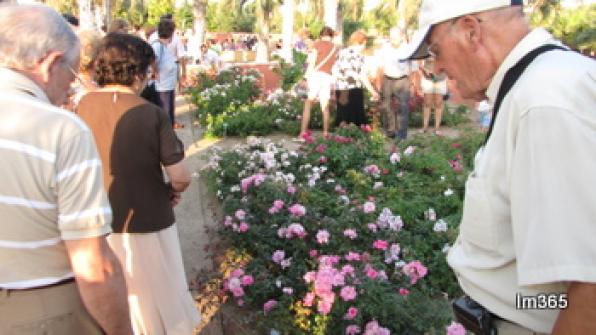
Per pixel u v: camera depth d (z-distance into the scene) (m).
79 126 1.58
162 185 2.69
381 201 4.95
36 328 1.58
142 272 2.62
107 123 2.52
